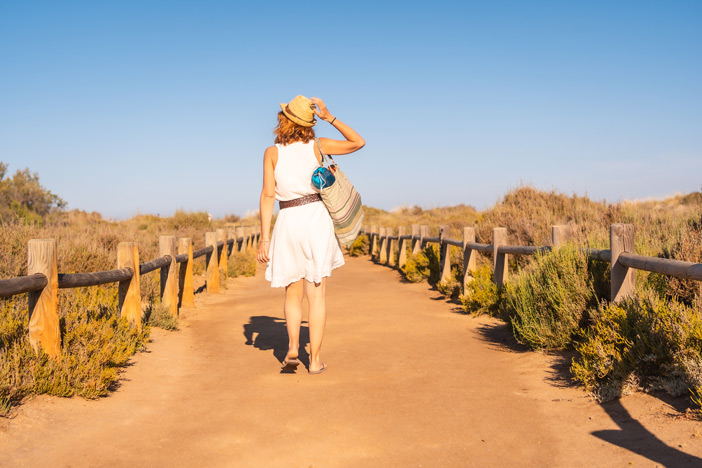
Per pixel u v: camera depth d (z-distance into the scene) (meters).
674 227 7.75
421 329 6.27
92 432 3.05
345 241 4.19
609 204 10.98
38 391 3.38
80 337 4.04
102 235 11.02
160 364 4.68
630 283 4.54
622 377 3.57
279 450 2.79
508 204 13.77
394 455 2.71
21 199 26.67
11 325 3.87
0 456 2.61
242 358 4.98
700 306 4.02
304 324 6.65
